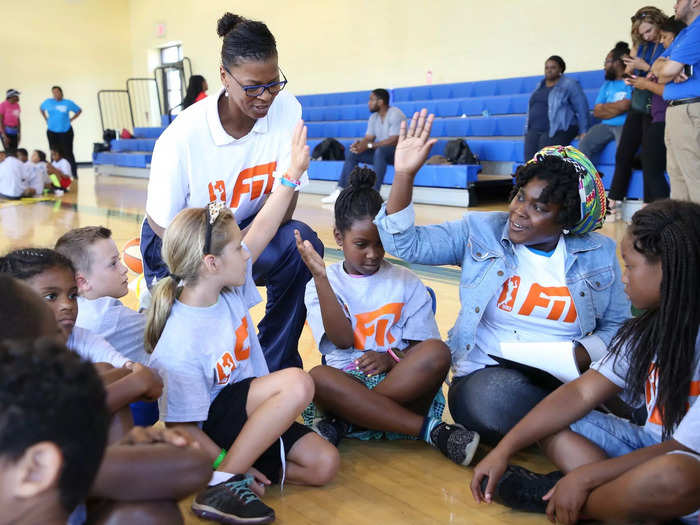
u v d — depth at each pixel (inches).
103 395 28.0
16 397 25.0
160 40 557.0
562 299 69.9
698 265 51.3
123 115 587.2
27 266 55.9
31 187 336.8
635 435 58.8
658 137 180.5
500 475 58.4
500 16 341.1
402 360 70.8
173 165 75.1
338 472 66.8
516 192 68.0
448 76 370.0
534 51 331.0
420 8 376.2
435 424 69.7
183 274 60.7
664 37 162.6
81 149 579.2
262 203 84.0
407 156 65.7
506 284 71.8
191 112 75.6
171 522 41.6
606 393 59.2
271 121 79.6
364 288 75.7
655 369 55.5
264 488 61.6
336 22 422.3
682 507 47.9
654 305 54.8
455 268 155.8
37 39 543.2
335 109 389.4
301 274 82.2
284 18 456.4
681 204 53.4
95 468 27.6
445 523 57.3
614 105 223.5
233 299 65.7
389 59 397.4
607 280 70.1
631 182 218.7
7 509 25.7
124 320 71.6
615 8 299.3
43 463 25.3
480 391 67.9
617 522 50.9
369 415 69.0
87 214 269.1
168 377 60.3
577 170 64.9
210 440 60.9
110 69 579.8
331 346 76.5
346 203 72.7
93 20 565.6
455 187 257.4
